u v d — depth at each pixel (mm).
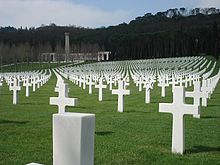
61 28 159875
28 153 8203
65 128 4398
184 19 154625
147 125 11984
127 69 69375
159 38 126562
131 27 160500
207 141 9594
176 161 7590
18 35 133125
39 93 26312
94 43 140625
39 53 118688
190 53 118375
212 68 61500
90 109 16438
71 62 110938
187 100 20078
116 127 11586
